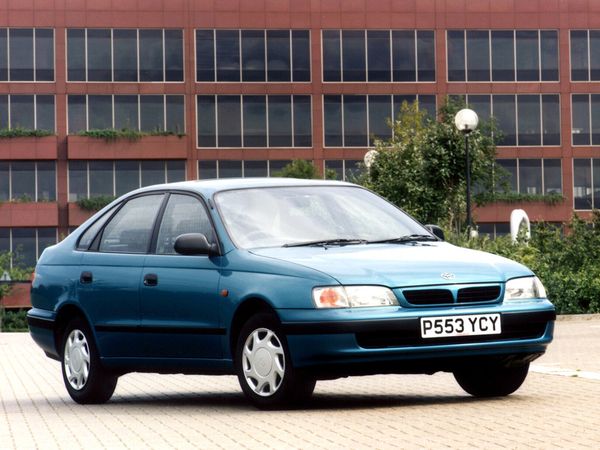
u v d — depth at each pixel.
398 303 12.98
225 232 14.23
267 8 100.75
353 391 16.03
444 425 11.62
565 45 102.75
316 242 14.16
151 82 99.88
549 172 102.56
